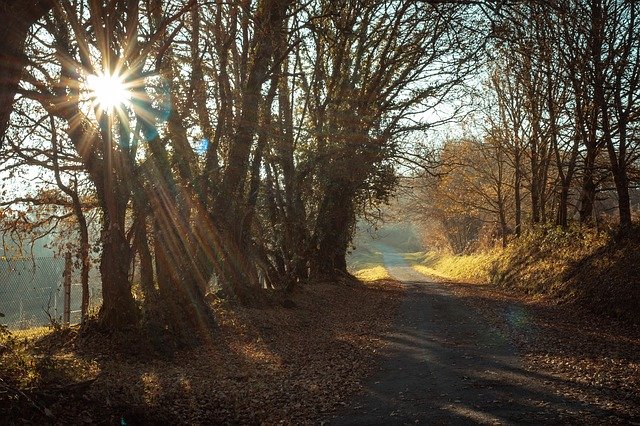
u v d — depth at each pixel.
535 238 32.12
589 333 14.38
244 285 18.52
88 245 13.48
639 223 20.84
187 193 14.25
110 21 11.62
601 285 18.95
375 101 25.84
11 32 7.03
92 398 7.34
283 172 23.31
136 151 12.72
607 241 21.78
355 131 22.33
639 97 20.36
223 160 18.25
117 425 6.89
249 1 16.00
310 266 30.62
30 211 16.16
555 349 12.14
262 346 13.83
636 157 22.59
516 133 35.31
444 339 14.22
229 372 10.93
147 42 12.03
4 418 5.93
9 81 7.24
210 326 14.42
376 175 26.25
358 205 32.16
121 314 12.05
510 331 15.10
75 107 11.81
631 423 6.76
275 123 19.27
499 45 13.64
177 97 14.54
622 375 9.39
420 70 25.72
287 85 23.50
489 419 7.11
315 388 9.45
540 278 25.94
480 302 23.42
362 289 31.14
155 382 9.34
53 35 12.04
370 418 7.50
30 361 7.40
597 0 19.48
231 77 19.67
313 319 19.08
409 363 11.29
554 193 34.69
